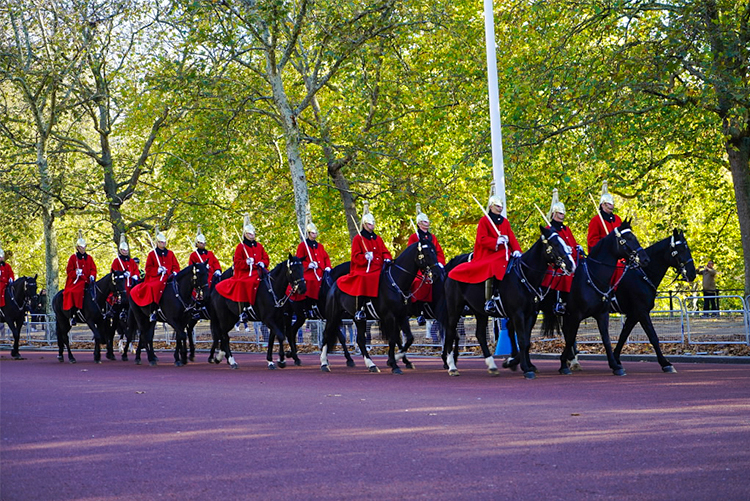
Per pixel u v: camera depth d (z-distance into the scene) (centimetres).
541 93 2556
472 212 3309
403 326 1823
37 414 1195
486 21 2038
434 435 928
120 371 1956
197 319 2248
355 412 1117
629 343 2003
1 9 3191
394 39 2744
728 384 1290
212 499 690
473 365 1892
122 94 3222
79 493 722
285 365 1966
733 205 3134
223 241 3953
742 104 2070
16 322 2594
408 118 3188
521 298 1495
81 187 3453
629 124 2378
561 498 664
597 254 1534
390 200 3133
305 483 732
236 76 3023
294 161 2714
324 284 1947
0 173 3419
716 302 2095
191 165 3159
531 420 1003
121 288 2258
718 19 2108
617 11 2142
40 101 3453
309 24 2614
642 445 841
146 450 895
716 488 679
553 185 2809
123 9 3122
